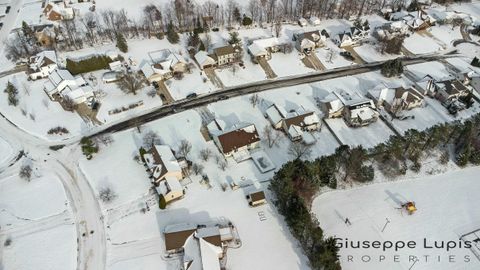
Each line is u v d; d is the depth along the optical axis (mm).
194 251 70125
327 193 84250
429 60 129625
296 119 96938
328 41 135375
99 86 112000
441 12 154625
